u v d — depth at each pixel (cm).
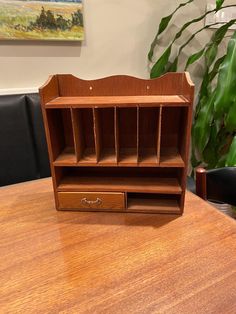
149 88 84
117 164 81
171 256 65
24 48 142
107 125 90
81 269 61
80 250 68
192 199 91
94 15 152
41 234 75
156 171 94
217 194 90
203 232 73
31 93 141
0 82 144
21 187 104
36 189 102
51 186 104
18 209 89
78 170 96
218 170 89
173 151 89
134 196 91
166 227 77
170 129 90
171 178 90
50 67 152
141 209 84
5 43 138
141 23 166
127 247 69
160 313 50
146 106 74
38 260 65
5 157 136
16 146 137
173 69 167
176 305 51
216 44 162
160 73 159
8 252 68
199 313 49
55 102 78
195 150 183
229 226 76
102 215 85
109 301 53
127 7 159
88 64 161
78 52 155
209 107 154
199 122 158
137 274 59
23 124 137
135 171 94
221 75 132
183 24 177
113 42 163
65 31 144
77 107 75
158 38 173
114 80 85
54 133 83
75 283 58
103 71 166
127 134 91
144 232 75
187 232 74
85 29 152
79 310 51
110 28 159
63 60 154
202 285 56
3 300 54
